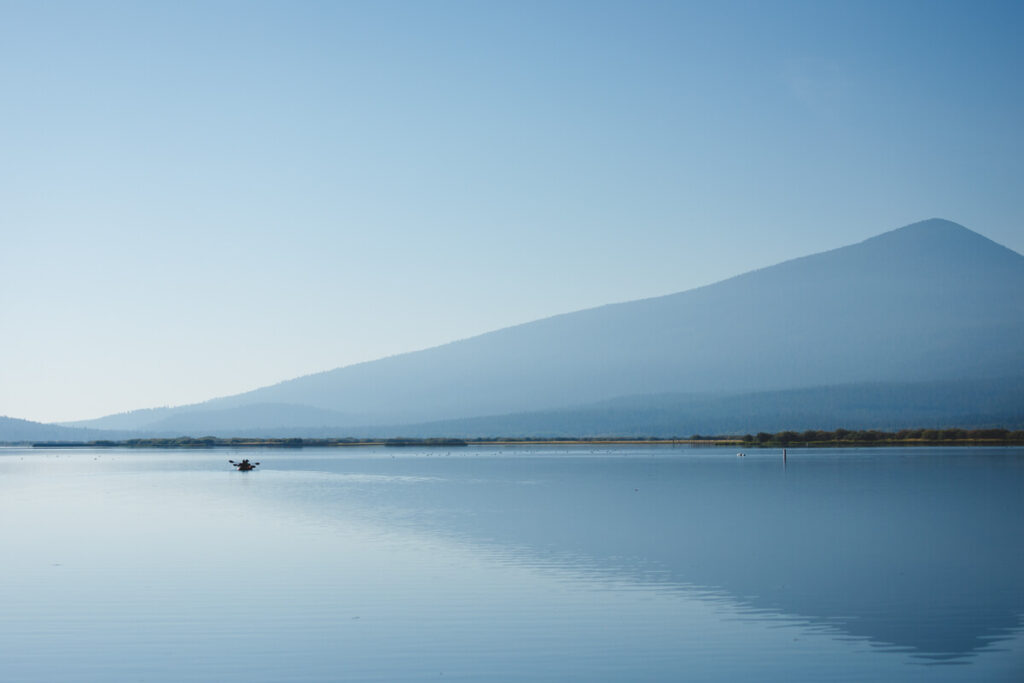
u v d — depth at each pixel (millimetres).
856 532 54031
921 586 38094
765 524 58062
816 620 32688
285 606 35125
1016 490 83438
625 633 31172
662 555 45750
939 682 26391
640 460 167000
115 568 43281
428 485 98562
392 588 38000
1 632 31859
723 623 32375
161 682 26891
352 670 27719
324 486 98500
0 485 106875
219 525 60219
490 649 29562
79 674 27641
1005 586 38062
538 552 46812
